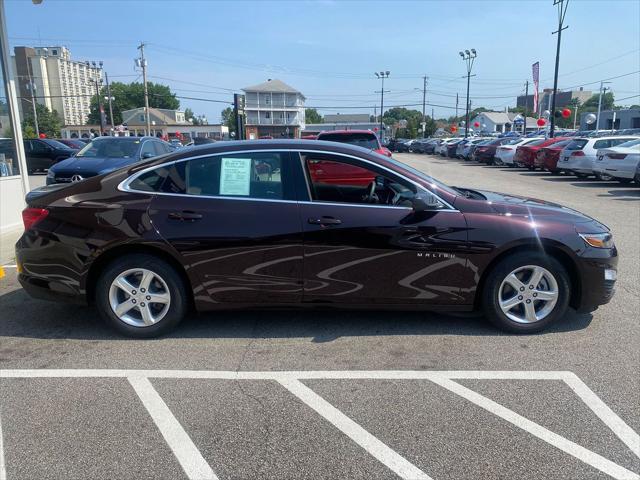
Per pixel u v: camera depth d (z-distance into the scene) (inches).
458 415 127.7
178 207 167.9
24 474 107.4
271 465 109.8
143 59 2176.4
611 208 455.5
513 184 691.4
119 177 174.7
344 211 167.3
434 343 169.9
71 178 395.2
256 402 134.5
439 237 167.2
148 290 171.8
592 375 147.8
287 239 166.4
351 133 460.8
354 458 111.8
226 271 168.7
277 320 190.5
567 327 183.0
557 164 772.6
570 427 122.5
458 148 1493.6
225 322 189.0
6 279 244.1
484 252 168.1
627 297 215.5
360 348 166.6
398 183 172.6
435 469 108.1
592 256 171.0
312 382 144.8
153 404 133.7
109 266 169.9
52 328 185.2
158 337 175.3
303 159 171.9
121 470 108.6
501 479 105.0
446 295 171.9
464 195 190.1
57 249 170.4
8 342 173.2
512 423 124.2
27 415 128.9
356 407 131.8
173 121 4212.6
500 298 173.5
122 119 4229.8
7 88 335.6
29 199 187.8
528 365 154.1
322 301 171.8
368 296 170.9
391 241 166.7
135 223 166.9
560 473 106.7
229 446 116.3
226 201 168.7
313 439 118.6
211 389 141.3
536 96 1375.5
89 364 156.5
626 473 106.8
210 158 172.7
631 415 127.3
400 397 136.4
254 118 3255.4
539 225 169.5
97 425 124.6
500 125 4168.3
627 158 618.2
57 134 3491.6
